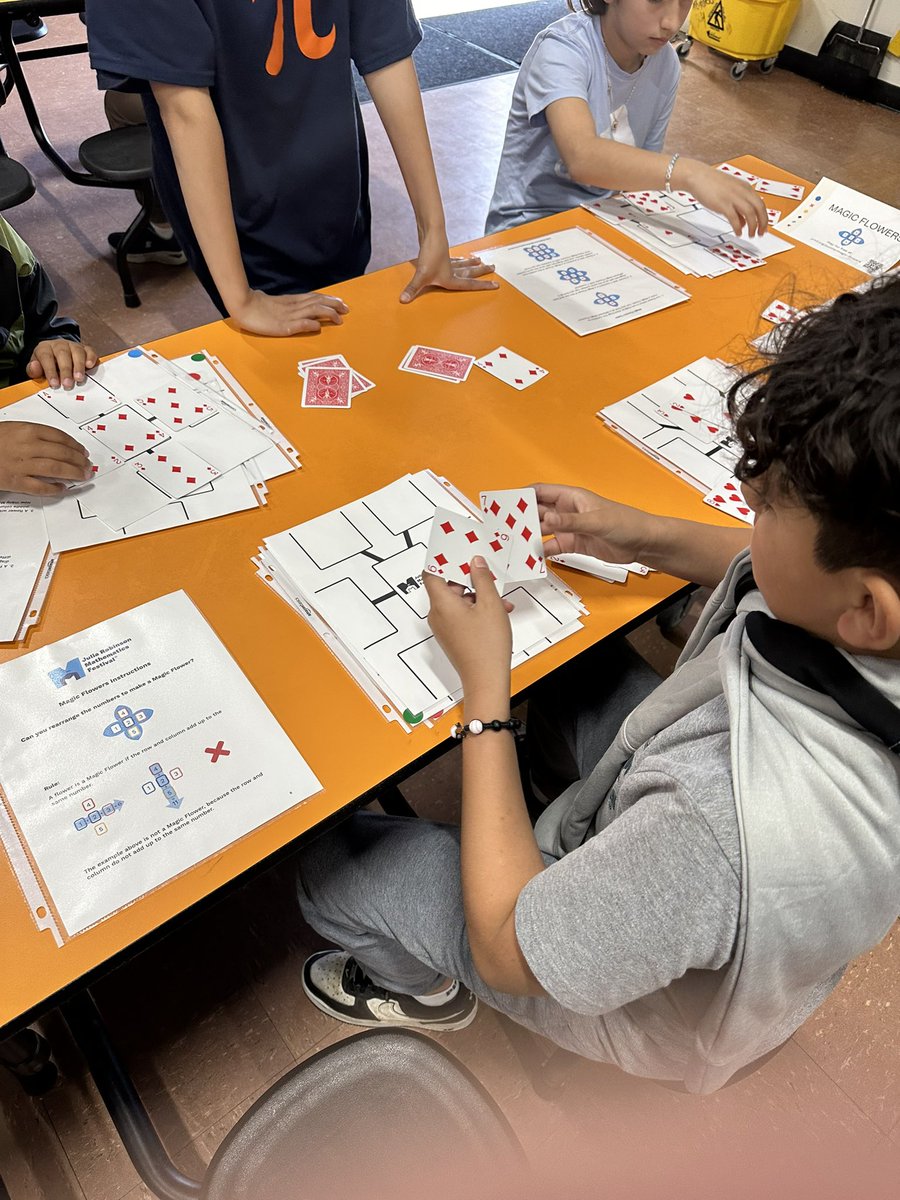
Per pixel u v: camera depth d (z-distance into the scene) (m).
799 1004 0.74
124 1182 1.23
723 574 1.02
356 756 0.84
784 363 0.50
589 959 0.59
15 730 0.83
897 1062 1.39
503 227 2.03
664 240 1.64
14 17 2.39
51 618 0.93
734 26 4.38
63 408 1.16
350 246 1.81
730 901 0.54
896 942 1.51
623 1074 1.36
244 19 1.32
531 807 1.35
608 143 1.70
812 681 0.53
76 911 0.72
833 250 1.66
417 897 0.99
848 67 4.39
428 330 1.37
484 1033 1.39
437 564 0.92
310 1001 1.40
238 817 0.79
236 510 1.06
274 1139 0.75
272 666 0.90
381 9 1.45
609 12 1.70
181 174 1.34
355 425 1.19
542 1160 1.27
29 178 2.39
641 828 0.58
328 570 0.99
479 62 4.29
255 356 1.30
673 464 1.18
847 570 0.49
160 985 1.40
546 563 1.04
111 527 1.02
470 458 1.16
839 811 0.52
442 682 0.90
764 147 3.96
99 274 2.87
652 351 1.37
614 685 1.21
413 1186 0.73
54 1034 1.33
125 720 0.84
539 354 1.35
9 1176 1.22
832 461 0.45
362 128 1.74
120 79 1.25
